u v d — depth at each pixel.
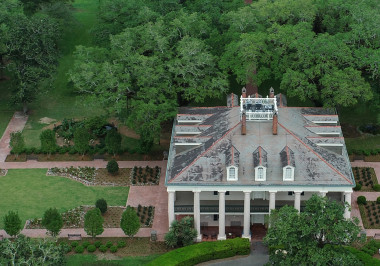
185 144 111.56
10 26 145.50
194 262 104.88
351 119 141.75
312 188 104.81
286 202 111.50
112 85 124.44
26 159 133.12
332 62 125.56
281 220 92.56
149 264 103.31
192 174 106.44
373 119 141.12
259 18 139.50
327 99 122.44
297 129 112.81
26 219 116.69
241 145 108.38
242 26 136.00
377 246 106.38
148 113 122.75
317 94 125.06
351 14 136.00
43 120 146.75
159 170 128.50
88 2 197.75
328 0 139.12
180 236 107.94
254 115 111.19
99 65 130.88
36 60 142.62
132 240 111.06
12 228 109.75
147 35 131.38
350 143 134.50
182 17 136.00
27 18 148.00
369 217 114.94
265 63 136.12
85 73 125.81
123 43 132.25
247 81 128.38
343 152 111.44
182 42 128.88
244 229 109.19
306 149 107.69
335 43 126.94
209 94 127.62
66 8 173.38
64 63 166.38
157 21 135.50
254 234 111.38
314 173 105.56
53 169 129.88
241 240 107.25
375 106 129.00
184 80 127.69
